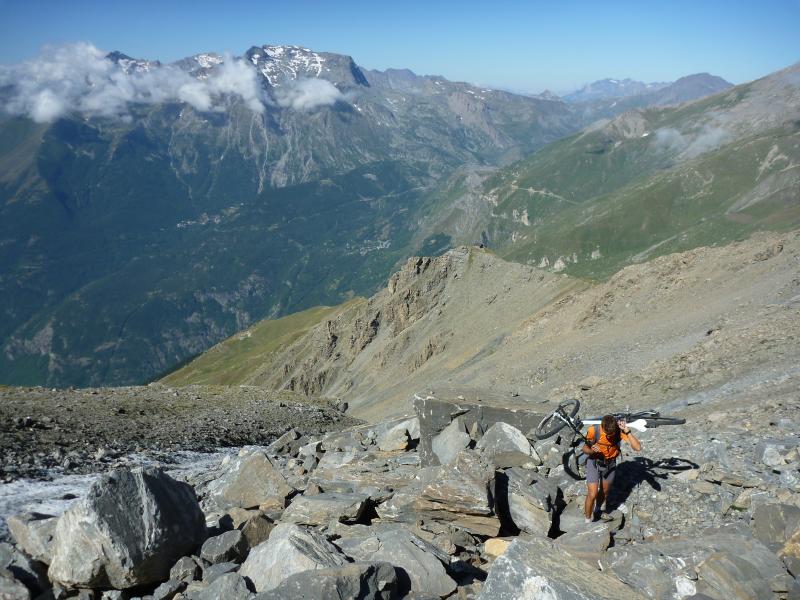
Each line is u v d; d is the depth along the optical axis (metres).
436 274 140.25
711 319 40.53
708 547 8.48
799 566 7.95
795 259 43.75
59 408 29.53
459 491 10.29
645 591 8.02
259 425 34.75
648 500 10.87
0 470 16.09
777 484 10.31
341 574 7.34
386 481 12.92
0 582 8.16
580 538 9.81
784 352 23.84
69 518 8.41
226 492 12.98
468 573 9.19
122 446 22.92
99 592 8.51
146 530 8.60
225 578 7.84
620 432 10.56
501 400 14.77
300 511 11.29
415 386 92.88
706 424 15.11
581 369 45.81
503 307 112.25
